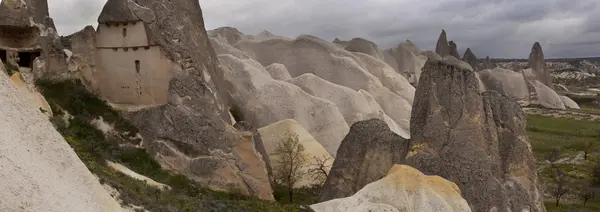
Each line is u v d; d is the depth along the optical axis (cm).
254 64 5609
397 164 2859
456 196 2689
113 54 3594
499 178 2895
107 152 3034
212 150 3425
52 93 3369
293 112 4966
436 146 2872
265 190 3491
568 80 17925
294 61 6588
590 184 4341
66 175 1889
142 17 3491
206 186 3325
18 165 1638
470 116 2911
